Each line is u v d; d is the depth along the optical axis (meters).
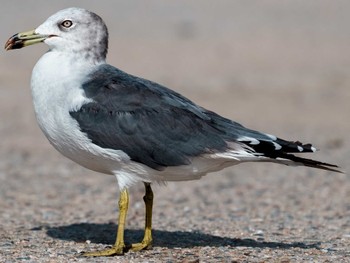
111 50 34.59
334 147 21.58
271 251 11.48
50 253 11.31
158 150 10.88
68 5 41.78
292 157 10.79
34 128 24.23
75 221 14.10
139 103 10.99
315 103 28.03
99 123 10.87
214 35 38.00
